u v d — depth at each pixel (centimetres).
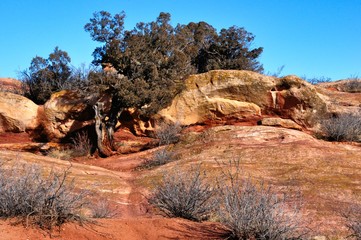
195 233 792
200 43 3153
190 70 2611
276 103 2300
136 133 2378
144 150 2156
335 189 1266
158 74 2267
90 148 2192
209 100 2330
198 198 936
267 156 1650
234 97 2338
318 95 2284
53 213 706
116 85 2167
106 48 2255
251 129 2016
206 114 2341
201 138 2034
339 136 2083
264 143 1894
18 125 2403
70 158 2117
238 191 838
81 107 2361
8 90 3053
